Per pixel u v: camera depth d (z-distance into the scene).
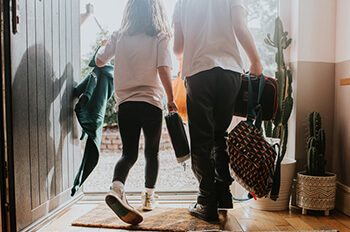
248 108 1.90
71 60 2.35
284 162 2.28
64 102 2.22
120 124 2.04
